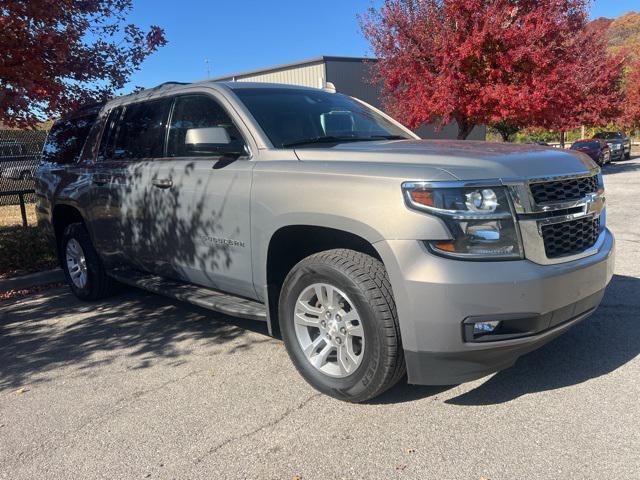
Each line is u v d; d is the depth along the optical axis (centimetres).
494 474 269
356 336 332
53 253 801
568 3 1661
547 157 339
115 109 557
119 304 602
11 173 1149
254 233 380
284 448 303
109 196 525
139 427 334
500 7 1616
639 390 342
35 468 298
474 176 299
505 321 300
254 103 425
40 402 377
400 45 1731
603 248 357
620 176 1981
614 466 270
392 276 304
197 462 294
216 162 414
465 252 293
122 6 731
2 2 593
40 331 529
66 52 659
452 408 335
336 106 480
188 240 441
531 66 1631
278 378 391
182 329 509
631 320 460
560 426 307
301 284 354
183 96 468
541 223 309
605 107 2691
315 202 337
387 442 302
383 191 309
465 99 1658
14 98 625
